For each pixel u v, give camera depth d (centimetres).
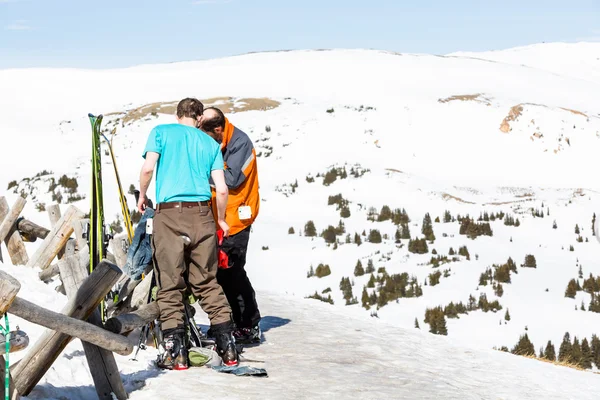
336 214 6216
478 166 7762
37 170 6844
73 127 8350
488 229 5906
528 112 8838
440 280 5041
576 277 5169
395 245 5628
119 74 12019
